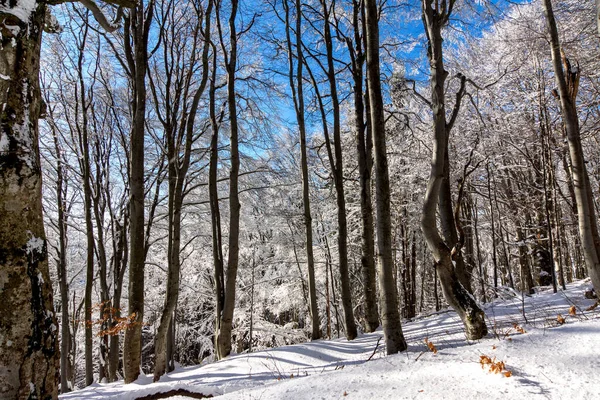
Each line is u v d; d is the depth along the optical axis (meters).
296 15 11.13
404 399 2.60
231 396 3.43
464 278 7.45
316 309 10.09
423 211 4.88
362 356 6.63
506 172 14.98
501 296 9.14
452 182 12.60
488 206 15.46
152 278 17.86
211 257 17.61
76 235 17.25
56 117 13.09
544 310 6.65
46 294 2.81
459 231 4.99
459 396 2.52
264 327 18.73
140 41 8.29
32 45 2.93
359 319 18.47
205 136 14.17
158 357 7.81
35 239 2.78
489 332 5.07
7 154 2.69
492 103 11.71
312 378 3.42
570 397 2.29
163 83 12.36
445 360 3.20
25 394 2.56
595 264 5.54
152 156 14.54
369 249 9.50
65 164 12.86
